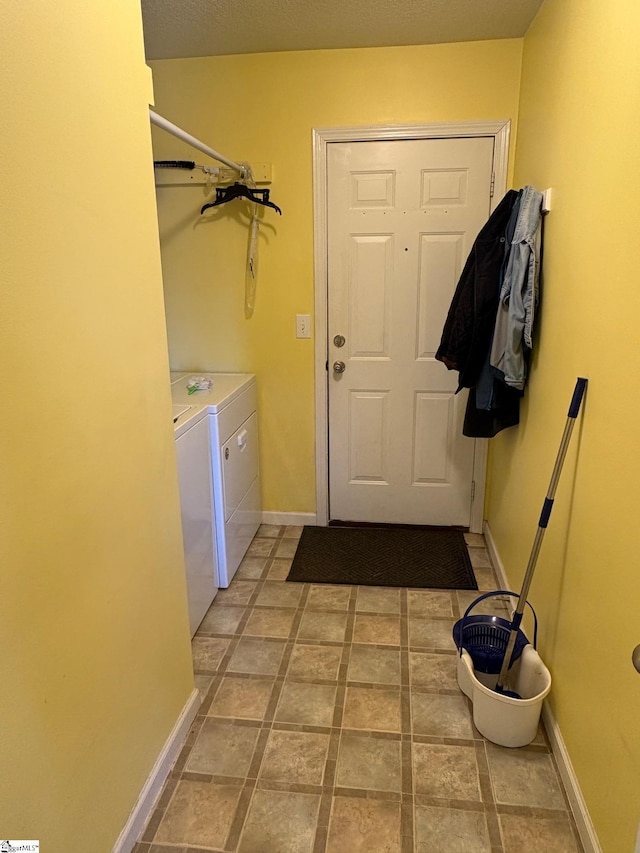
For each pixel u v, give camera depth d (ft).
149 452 4.49
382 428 9.42
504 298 6.48
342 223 8.60
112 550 3.93
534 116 6.89
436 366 9.04
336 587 8.08
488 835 4.44
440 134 8.08
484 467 9.30
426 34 7.47
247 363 9.37
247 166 8.18
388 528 9.81
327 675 6.27
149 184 4.32
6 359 2.78
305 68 8.06
